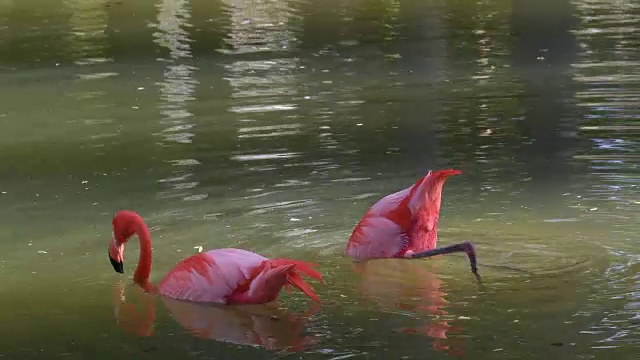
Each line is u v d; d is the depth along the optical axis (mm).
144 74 16656
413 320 7297
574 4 21922
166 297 8047
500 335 6953
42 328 7414
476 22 20297
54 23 22312
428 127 12539
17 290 8148
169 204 10078
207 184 10672
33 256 8883
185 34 20406
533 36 18438
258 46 18766
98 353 6957
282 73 16203
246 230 9258
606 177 10344
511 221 9305
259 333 7195
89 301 7941
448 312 7422
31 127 13594
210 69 16797
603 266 8195
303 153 11656
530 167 10766
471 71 15703
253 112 13648
